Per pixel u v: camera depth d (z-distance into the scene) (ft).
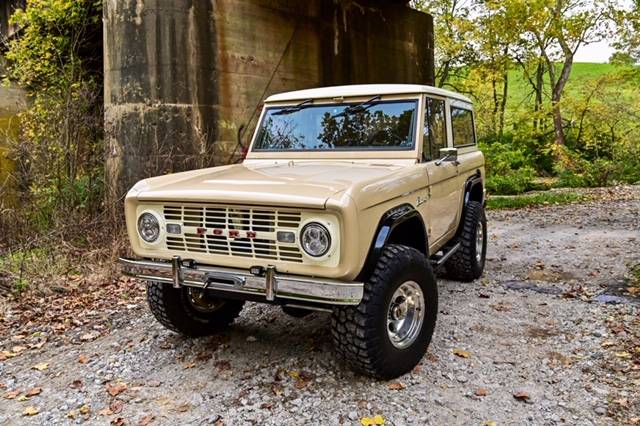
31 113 36.81
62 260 22.09
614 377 11.14
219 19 29.78
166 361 12.80
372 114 13.97
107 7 29.14
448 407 10.16
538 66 76.38
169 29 28.19
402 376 11.40
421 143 13.34
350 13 38.86
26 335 15.40
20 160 28.30
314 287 9.56
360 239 9.74
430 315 11.87
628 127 70.33
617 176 59.41
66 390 11.58
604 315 14.88
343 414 9.96
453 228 16.67
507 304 16.26
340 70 38.27
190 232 10.89
